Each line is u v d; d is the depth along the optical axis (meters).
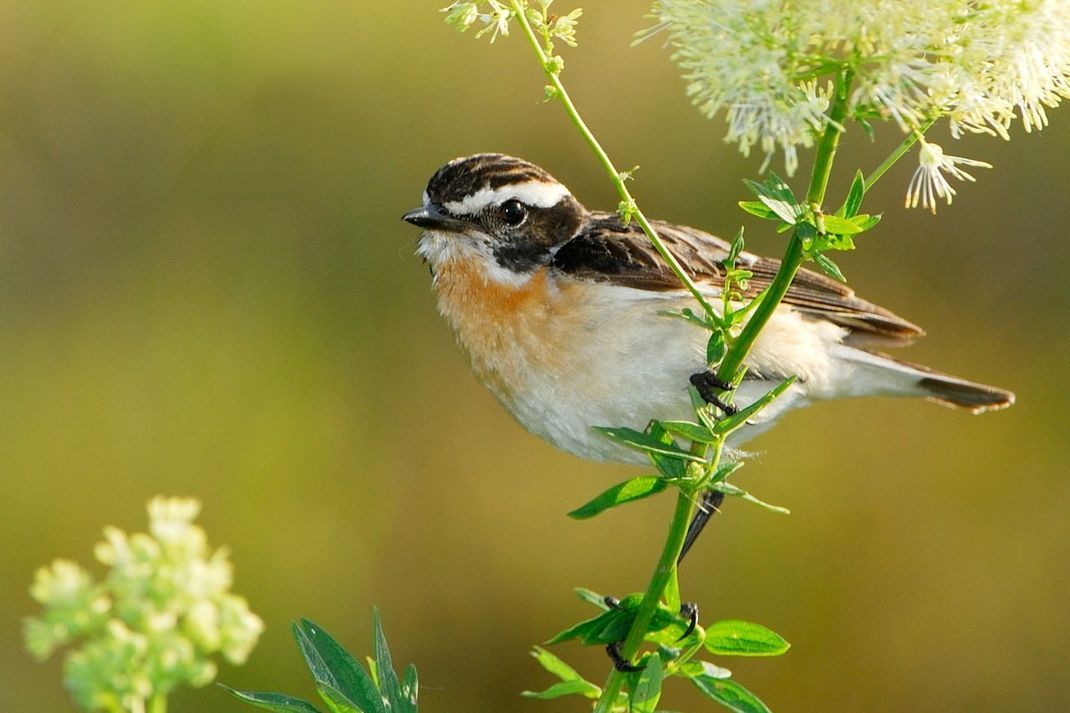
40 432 15.98
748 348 5.29
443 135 16.77
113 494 15.68
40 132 17.11
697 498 5.32
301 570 15.29
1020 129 16.19
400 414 16.17
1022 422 15.72
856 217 4.77
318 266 16.70
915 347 16.25
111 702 4.07
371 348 16.38
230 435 15.89
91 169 17.06
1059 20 4.54
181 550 4.16
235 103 17.03
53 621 4.07
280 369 16.19
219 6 16.94
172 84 17.08
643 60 16.42
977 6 4.66
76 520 15.57
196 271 16.80
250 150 16.97
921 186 4.76
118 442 15.93
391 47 16.83
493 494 15.82
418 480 15.92
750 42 4.46
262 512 15.52
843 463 15.48
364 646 14.98
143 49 17.09
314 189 16.86
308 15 16.92
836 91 4.68
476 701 15.15
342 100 16.92
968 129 4.82
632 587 15.25
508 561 15.55
